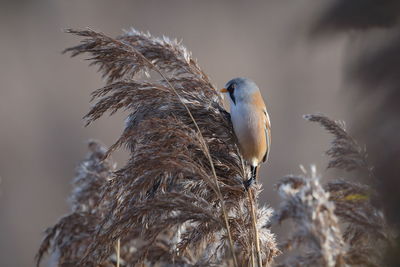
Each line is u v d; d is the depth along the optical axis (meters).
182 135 7.93
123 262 10.07
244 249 8.22
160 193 8.13
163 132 7.93
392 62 8.08
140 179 7.79
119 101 8.35
